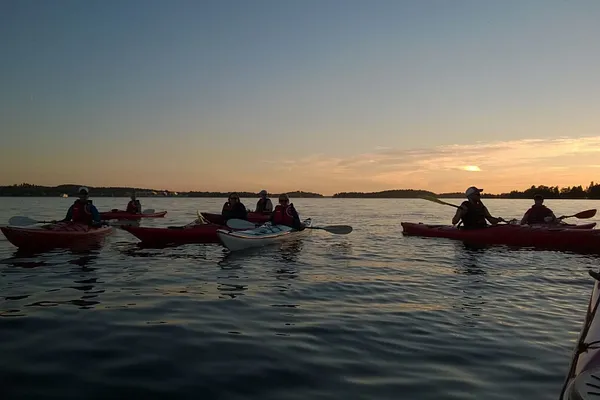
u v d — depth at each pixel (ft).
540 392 10.28
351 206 168.35
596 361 8.89
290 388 10.47
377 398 9.98
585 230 34.86
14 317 15.64
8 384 10.47
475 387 10.54
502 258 30.76
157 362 11.89
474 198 41.52
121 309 16.97
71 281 22.09
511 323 15.53
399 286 21.62
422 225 46.98
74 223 38.32
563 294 19.93
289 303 18.25
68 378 10.85
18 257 29.58
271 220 41.75
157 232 37.17
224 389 10.39
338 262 29.01
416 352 12.77
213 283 22.09
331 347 13.14
